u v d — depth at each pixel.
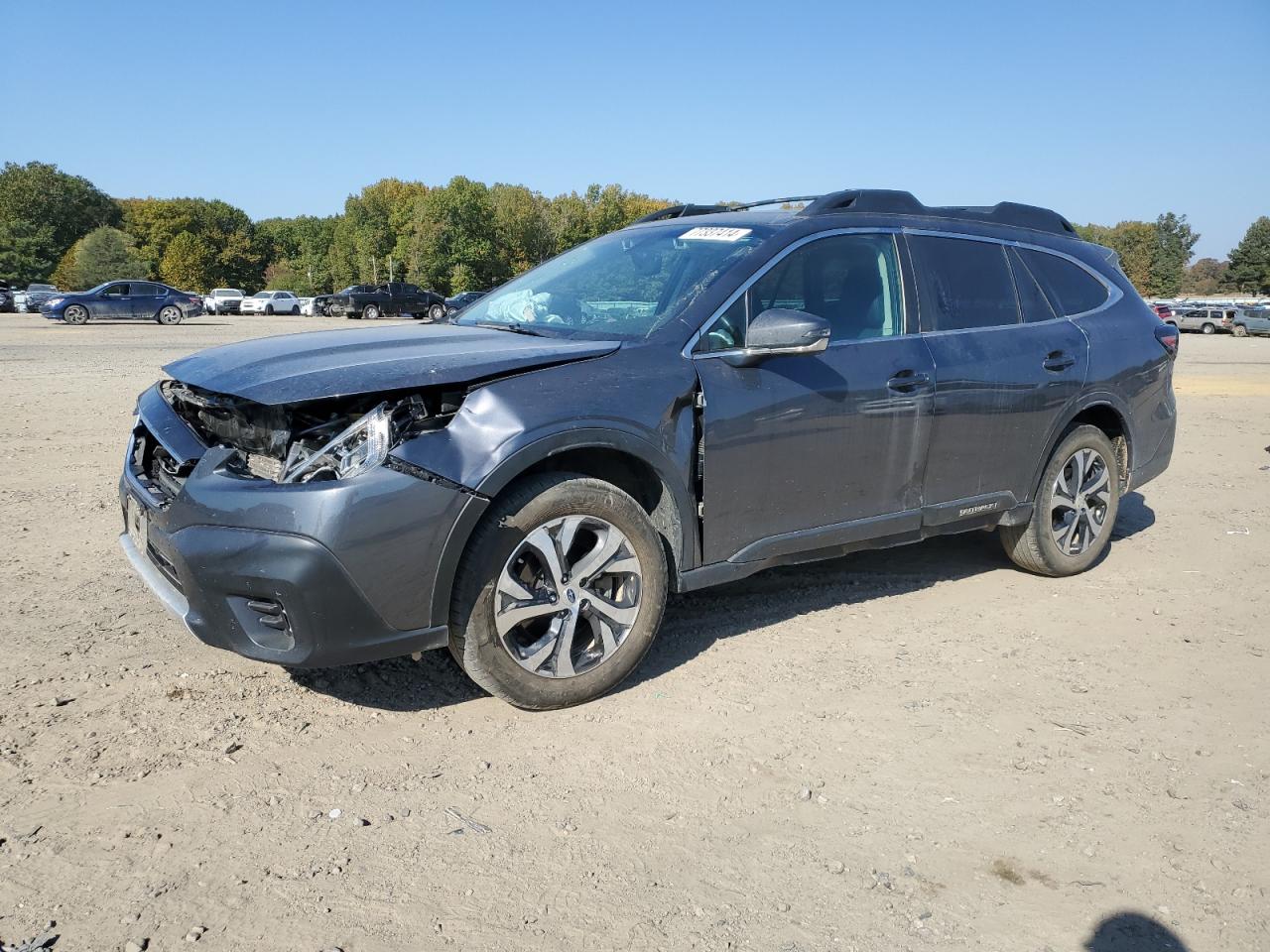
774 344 3.49
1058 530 4.98
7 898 2.37
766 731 3.33
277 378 3.08
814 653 4.03
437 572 3.03
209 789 2.88
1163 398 5.38
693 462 3.54
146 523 3.37
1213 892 2.52
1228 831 2.79
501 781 2.97
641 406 3.37
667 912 2.40
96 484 6.86
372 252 103.75
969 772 3.10
